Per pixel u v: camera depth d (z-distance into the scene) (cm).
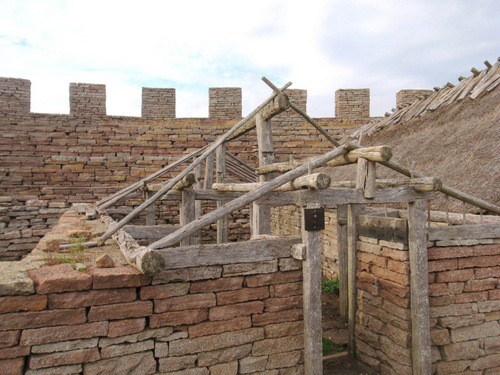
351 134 1429
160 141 1337
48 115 1264
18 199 1182
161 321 384
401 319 504
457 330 512
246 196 440
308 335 427
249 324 421
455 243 509
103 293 361
